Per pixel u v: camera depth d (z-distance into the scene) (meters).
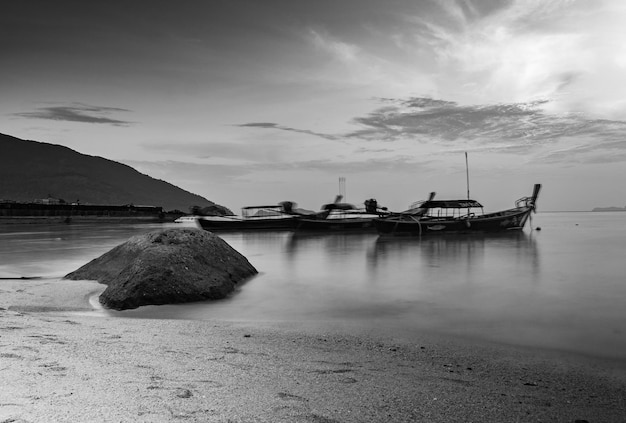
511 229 50.69
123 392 4.49
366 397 5.14
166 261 12.16
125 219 112.75
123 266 13.81
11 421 3.44
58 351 6.08
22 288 12.65
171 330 8.66
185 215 166.00
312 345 8.05
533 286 16.19
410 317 11.18
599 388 6.11
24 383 4.50
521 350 8.14
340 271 20.58
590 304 12.98
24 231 59.00
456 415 4.78
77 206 105.50
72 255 25.28
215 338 8.17
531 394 5.72
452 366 7.02
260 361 6.58
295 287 15.44
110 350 6.48
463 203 48.31
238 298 12.92
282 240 45.19
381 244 38.62
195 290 12.06
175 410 4.12
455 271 20.61
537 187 51.56
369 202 64.94
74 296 11.90
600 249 32.19
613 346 8.48
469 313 11.73
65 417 3.65
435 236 47.25
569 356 7.76
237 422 3.98
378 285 16.42
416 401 5.14
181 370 5.66
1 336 6.77
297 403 4.71
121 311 10.92
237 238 49.06
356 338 8.83
